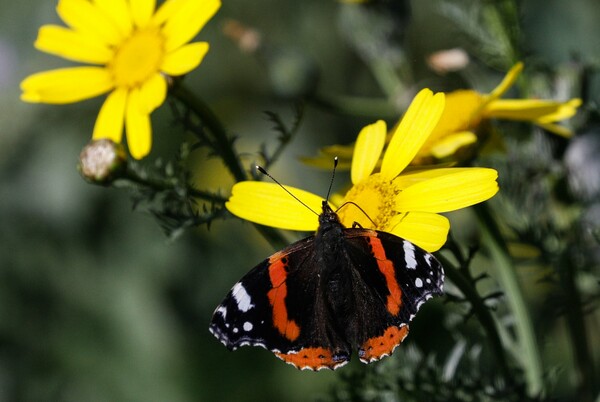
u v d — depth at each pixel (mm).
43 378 740
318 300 544
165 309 741
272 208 547
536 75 599
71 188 742
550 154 591
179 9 555
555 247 588
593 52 693
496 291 567
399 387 568
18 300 743
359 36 641
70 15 565
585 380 579
